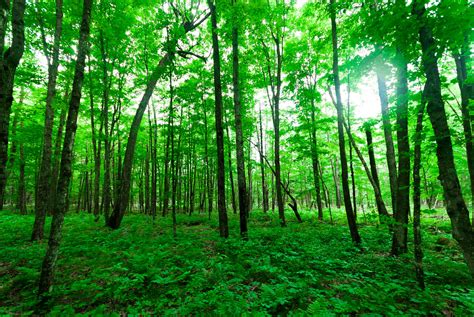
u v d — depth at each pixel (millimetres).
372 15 4629
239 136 9844
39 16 9359
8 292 4672
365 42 5613
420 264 4734
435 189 8547
